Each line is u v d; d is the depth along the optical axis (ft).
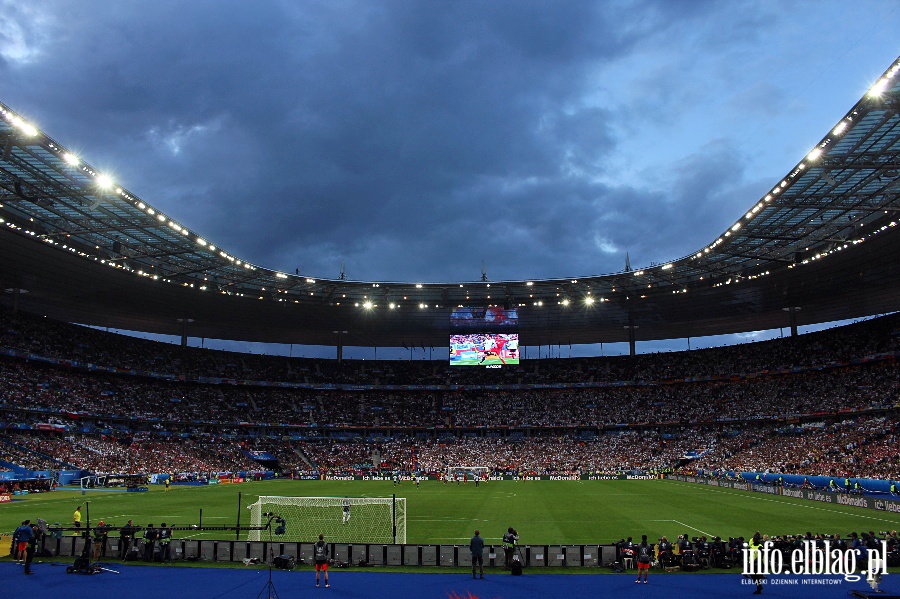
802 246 211.41
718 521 133.18
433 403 371.76
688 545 87.10
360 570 85.56
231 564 88.94
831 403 278.46
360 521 134.00
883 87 112.78
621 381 359.46
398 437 355.15
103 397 288.10
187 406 322.14
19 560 91.15
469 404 368.89
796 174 150.41
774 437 283.38
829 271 249.14
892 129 130.11
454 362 344.90
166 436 300.81
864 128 130.72
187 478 260.42
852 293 284.41
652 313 334.65
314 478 301.02
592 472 297.53
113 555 92.58
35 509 156.87
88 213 181.98
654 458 307.17
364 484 266.98
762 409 304.30
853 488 186.91
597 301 313.32
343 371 386.32
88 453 247.70
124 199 168.76
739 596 72.33
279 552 90.27
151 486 241.76
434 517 142.20
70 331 303.48
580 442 334.85
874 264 239.50
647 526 126.11
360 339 392.06
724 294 293.02
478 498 192.85
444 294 308.19
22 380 259.19
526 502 178.19
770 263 241.76
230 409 336.49
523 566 87.04
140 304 306.55
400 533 117.08
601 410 349.41
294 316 337.52
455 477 286.46
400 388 371.56
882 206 170.30
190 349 353.92
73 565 84.89
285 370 375.66
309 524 129.18
